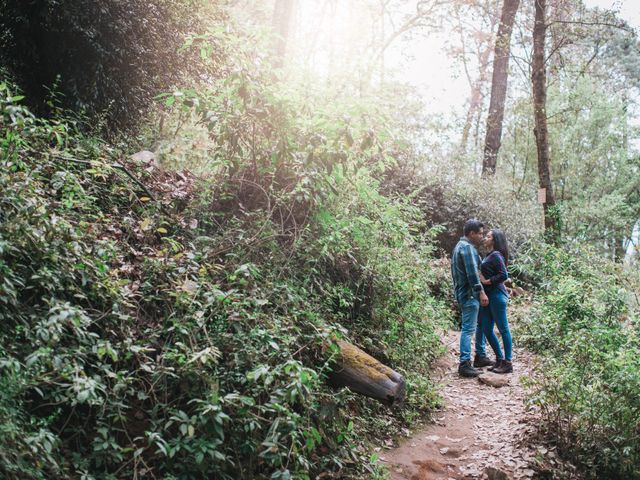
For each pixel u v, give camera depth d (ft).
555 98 64.34
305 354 15.67
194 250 16.47
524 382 18.49
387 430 17.56
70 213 14.87
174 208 19.20
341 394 15.67
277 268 17.24
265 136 19.16
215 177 20.07
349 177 20.43
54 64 25.02
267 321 14.64
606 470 16.39
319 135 17.80
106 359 12.60
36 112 24.59
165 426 11.30
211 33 19.40
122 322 12.98
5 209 12.19
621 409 16.35
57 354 11.13
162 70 28.27
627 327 21.65
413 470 15.71
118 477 11.14
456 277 24.22
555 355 23.49
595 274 26.68
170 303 14.32
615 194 64.54
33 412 11.23
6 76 22.11
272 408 12.19
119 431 11.85
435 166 46.47
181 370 12.41
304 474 12.36
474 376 23.62
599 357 18.02
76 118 24.20
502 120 62.23
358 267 20.63
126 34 25.75
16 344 10.98
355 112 18.89
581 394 16.98
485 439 18.12
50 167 16.57
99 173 17.04
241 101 18.42
